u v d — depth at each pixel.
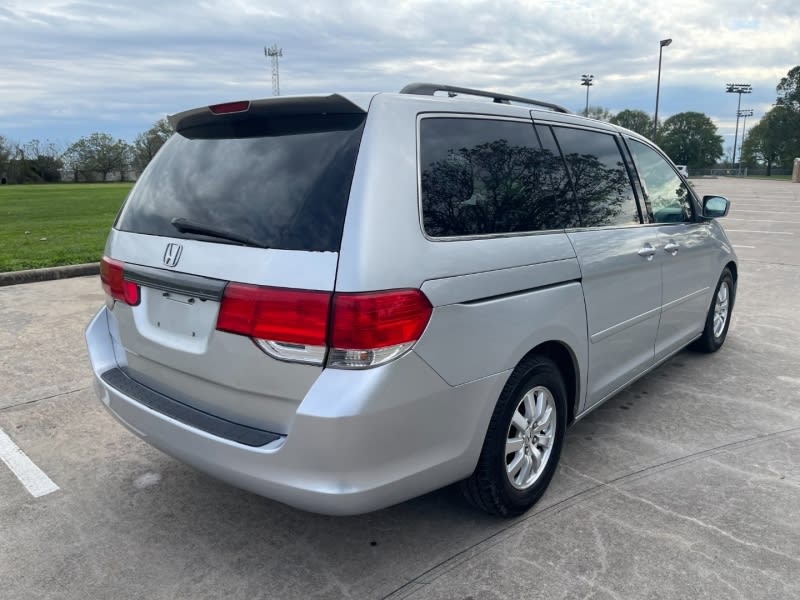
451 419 2.43
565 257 2.97
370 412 2.13
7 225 15.69
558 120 3.25
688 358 5.32
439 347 2.32
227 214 2.42
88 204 26.22
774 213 19.69
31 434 3.88
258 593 2.49
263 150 2.51
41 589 2.51
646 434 3.86
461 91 3.01
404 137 2.38
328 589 2.50
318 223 2.20
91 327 3.22
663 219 4.10
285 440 2.19
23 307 6.86
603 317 3.33
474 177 2.63
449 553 2.72
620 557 2.67
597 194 3.38
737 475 3.35
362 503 2.21
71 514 3.04
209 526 2.95
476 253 2.50
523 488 2.93
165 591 2.50
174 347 2.53
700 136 105.19
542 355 2.96
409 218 2.29
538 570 2.60
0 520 2.98
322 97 2.35
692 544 2.75
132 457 3.61
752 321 6.51
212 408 2.50
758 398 4.43
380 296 2.13
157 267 2.58
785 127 90.25
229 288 2.28
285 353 2.19
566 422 3.19
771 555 2.67
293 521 2.98
